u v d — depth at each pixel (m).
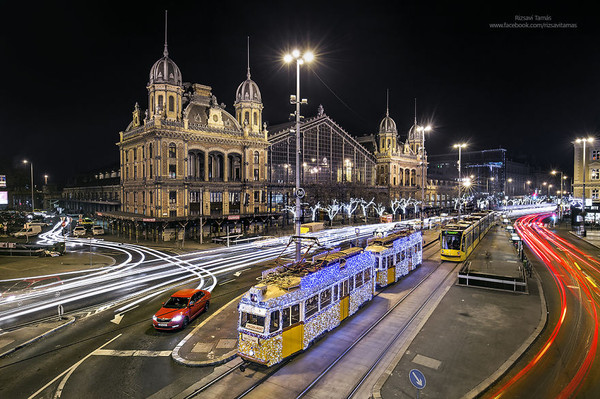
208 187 55.75
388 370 12.73
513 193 172.62
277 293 13.49
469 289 23.08
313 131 75.12
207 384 12.13
